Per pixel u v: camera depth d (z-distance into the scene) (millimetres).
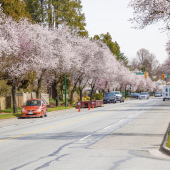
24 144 12539
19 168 8180
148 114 28578
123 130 16719
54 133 16062
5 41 26781
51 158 9477
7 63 30000
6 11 35188
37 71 37688
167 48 45312
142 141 12742
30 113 27938
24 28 33094
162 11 17328
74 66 44906
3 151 11016
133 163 8578
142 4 17391
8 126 21422
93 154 10023
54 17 54125
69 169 7918
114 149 10945
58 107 42469
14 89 32281
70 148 11289
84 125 19938
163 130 16516
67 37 45469
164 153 10109
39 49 32625
